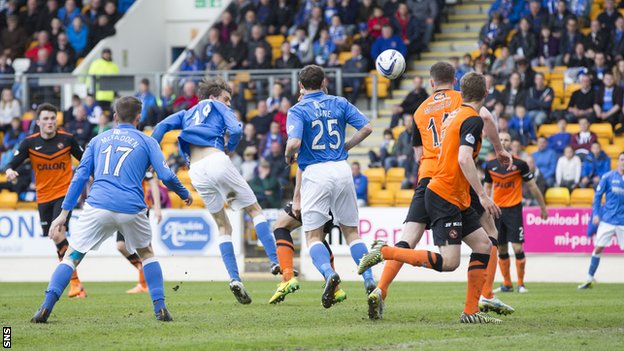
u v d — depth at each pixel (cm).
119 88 4625
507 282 2880
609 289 2956
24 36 5338
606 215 3117
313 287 3008
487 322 1745
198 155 2169
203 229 3697
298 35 4769
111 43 5159
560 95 4322
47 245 3762
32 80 4716
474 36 4831
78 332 1612
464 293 2697
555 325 1725
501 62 4356
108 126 4397
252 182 4019
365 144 4466
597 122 4103
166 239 3722
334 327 1675
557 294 2684
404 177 4031
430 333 1578
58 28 5209
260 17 5034
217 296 2541
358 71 4538
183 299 2420
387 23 4641
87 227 1730
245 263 3784
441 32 4947
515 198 2841
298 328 1662
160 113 4475
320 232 1892
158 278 1805
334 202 1892
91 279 3753
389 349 1398
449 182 1661
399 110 4262
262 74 4631
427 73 4712
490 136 1778
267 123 4312
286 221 2056
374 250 1703
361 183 3916
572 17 4384
